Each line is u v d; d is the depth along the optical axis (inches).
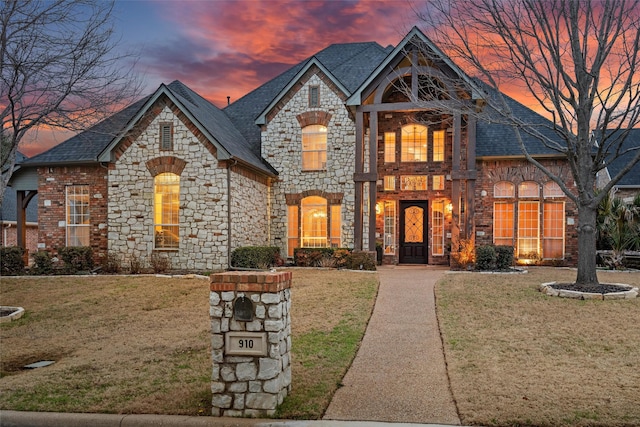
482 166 788.0
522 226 784.9
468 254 665.6
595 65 477.4
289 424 205.6
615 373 261.7
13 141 473.1
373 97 757.9
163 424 211.0
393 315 410.6
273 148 817.5
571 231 763.4
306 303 450.6
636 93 464.1
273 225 816.3
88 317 437.1
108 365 293.6
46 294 533.3
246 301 219.5
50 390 250.5
